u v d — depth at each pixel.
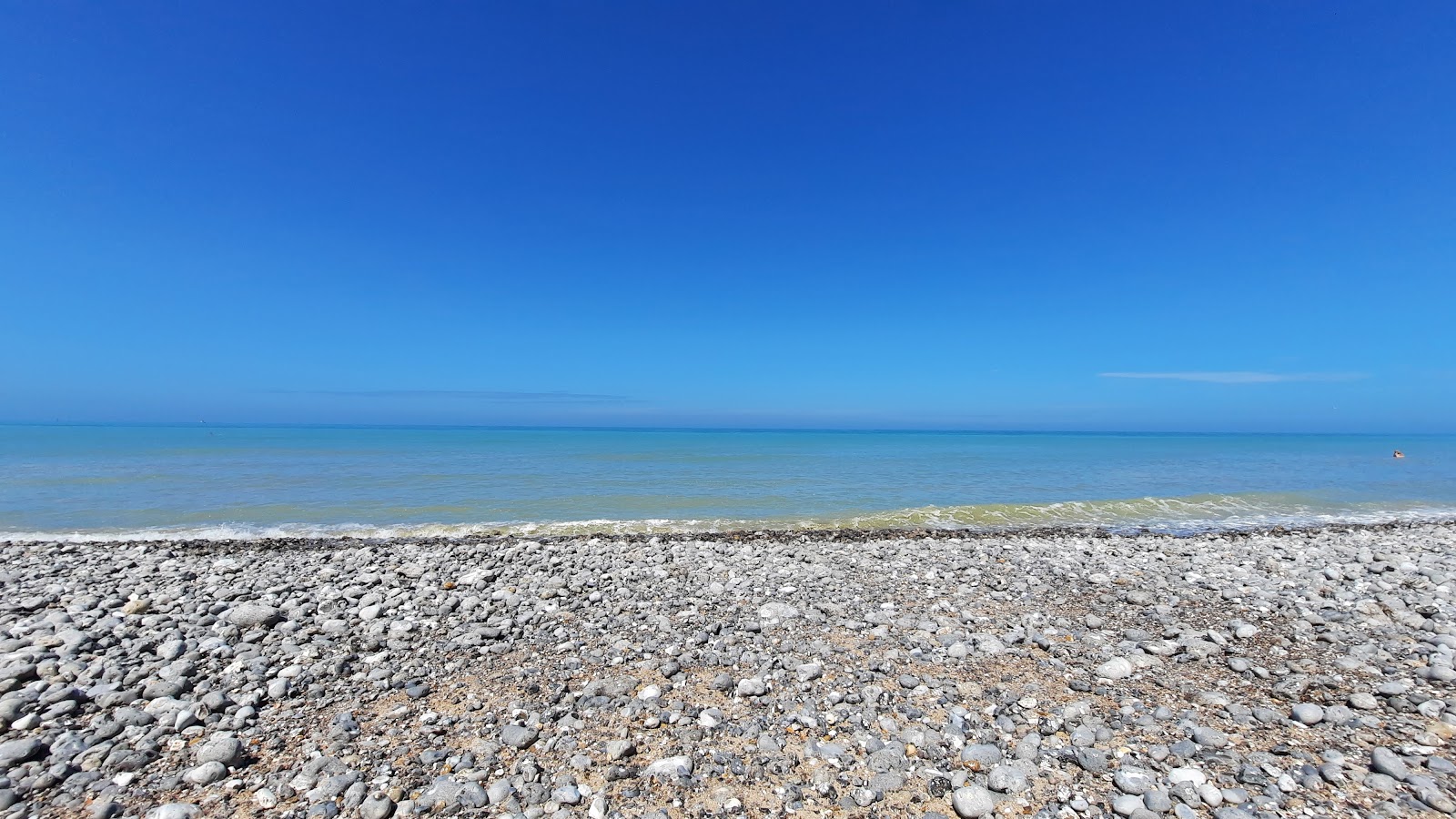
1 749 5.51
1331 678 7.30
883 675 7.72
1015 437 166.00
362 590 11.66
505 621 9.88
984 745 5.84
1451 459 60.44
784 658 8.27
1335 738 5.90
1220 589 11.89
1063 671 7.83
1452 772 5.18
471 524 22.05
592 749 5.92
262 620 9.48
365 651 8.51
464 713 6.65
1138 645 8.66
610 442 94.69
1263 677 7.50
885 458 57.44
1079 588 12.17
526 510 25.16
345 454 56.22
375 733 6.21
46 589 11.70
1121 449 82.12
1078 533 20.50
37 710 6.44
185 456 51.59
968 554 15.70
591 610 10.59
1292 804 4.85
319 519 22.92
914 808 5.04
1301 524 23.33
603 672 7.84
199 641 8.64
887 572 13.57
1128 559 15.09
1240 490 32.34
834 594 11.72
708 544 17.56
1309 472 43.22
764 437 146.00
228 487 30.73
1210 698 6.82
